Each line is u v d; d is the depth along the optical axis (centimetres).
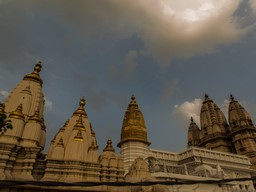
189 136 9125
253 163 6094
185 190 3189
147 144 4262
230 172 5125
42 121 2567
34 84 2650
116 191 2200
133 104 4725
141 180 2314
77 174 2175
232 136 7094
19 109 2172
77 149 2328
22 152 2000
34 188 1739
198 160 4872
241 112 7300
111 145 2934
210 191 3472
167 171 3750
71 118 2839
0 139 1928
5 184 496
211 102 8456
